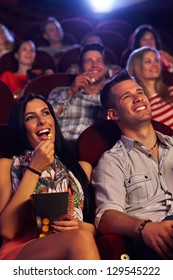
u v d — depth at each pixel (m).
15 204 1.43
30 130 1.57
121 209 1.53
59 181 1.53
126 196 1.59
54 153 1.61
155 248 1.40
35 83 2.34
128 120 1.66
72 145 2.14
